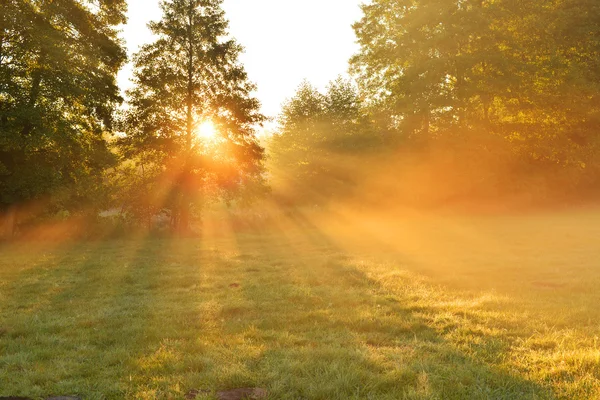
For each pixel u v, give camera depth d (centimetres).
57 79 2253
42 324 764
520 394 440
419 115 3578
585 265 1265
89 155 2577
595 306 793
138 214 2862
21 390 478
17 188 2236
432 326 700
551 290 952
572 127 3931
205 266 1458
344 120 4609
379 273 1226
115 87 2644
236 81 3042
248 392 459
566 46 3741
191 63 2980
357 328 700
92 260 1658
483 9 3406
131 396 458
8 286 1151
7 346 650
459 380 477
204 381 482
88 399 454
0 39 2264
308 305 873
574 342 586
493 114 3975
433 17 3369
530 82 3581
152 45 2947
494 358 541
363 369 505
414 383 473
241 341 632
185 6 2947
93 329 729
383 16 3919
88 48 2464
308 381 478
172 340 658
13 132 2098
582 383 455
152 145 2858
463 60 3291
